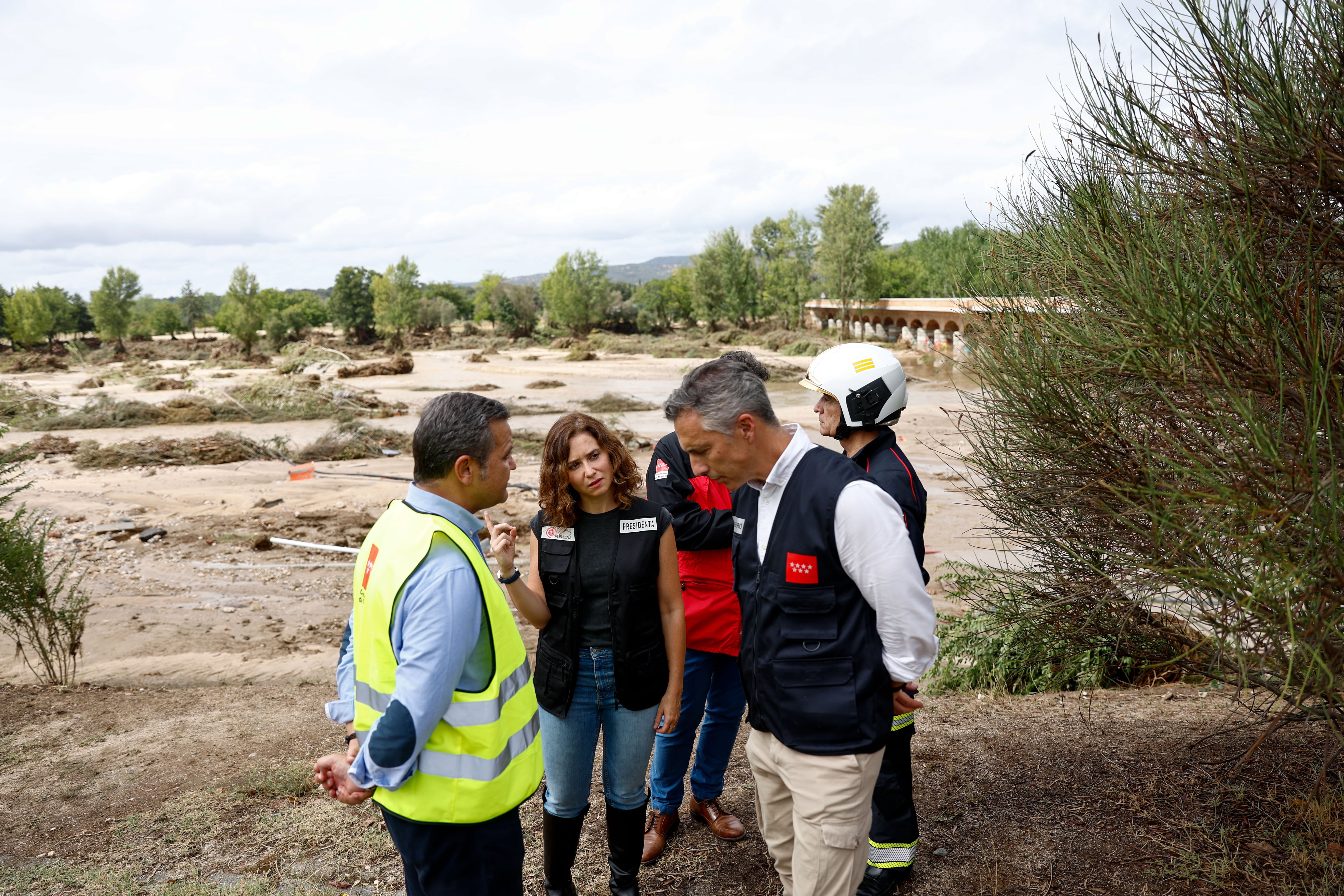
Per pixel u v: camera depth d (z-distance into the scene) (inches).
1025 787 126.2
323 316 4736.7
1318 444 69.9
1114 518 92.8
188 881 116.5
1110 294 86.7
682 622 101.7
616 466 96.7
